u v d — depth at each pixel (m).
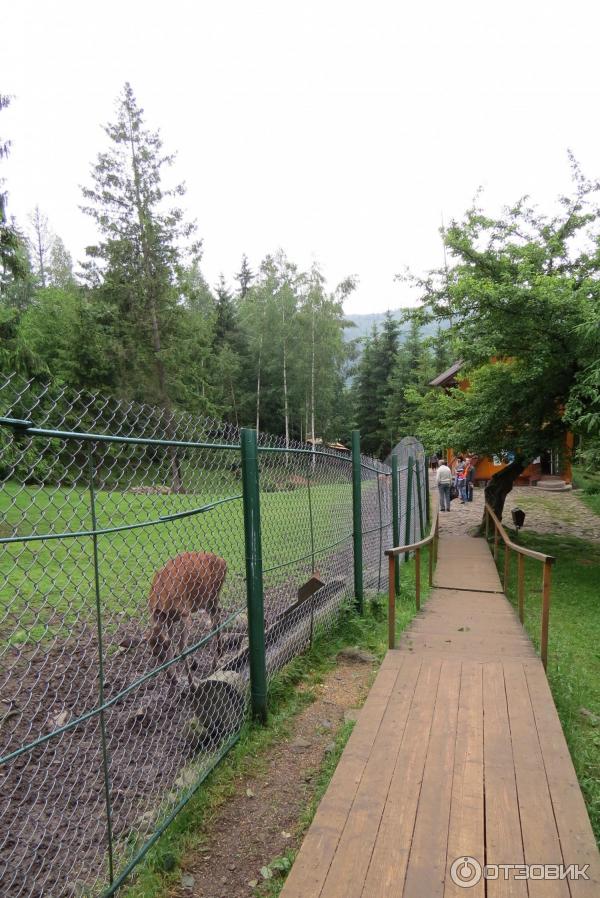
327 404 40.16
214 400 40.03
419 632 6.29
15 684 4.32
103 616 5.28
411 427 39.28
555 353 12.02
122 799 3.27
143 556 5.57
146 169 26.86
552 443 13.66
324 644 6.06
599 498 22.02
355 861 2.57
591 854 2.61
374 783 3.18
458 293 12.51
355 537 7.19
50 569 6.00
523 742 3.64
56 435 2.33
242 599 5.20
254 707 4.38
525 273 12.13
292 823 3.28
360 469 7.39
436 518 9.92
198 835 3.14
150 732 3.96
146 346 27.27
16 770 3.41
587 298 11.55
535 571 12.24
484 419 13.44
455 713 4.07
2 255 15.24
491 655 5.41
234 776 3.72
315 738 4.26
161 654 4.07
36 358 14.02
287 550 5.96
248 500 4.28
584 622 8.41
